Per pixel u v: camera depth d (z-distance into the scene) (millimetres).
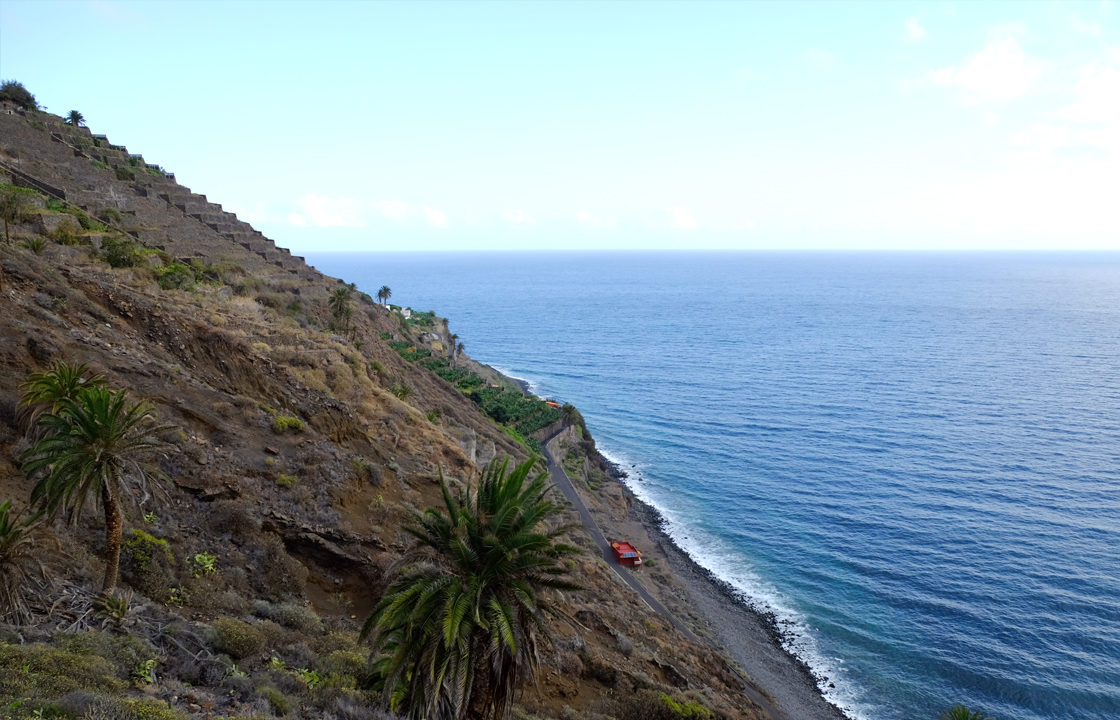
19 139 88062
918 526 87000
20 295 37281
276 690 22953
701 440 128750
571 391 172750
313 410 46250
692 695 42562
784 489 102062
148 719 17734
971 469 107000
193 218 96188
